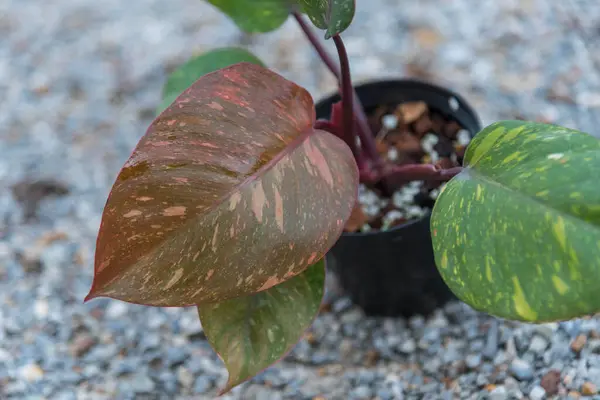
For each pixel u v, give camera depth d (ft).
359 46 4.41
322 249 2.60
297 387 3.22
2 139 4.25
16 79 4.60
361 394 3.18
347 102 2.96
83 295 3.51
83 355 3.36
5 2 5.19
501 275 2.49
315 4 2.70
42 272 3.60
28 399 3.25
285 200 2.61
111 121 4.26
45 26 4.94
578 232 2.45
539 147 2.58
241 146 2.63
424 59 4.24
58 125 4.28
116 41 4.75
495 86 4.00
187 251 2.55
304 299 2.80
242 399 3.21
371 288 3.23
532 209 2.50
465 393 3.10
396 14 4.57
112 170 4.01
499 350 3.17
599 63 3.98
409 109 3.34
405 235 3.04
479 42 4.29
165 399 3.25
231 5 3.07
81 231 3.72
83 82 4.51
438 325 3.29
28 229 3.76
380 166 3.18
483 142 2.67
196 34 4.69
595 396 2.99
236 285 2.56
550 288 2.44
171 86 3.15
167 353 3.34
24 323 3.45
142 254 2.53
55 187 3.94
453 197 2.63
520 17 4.38
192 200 2.57
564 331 3.13
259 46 4.50
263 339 2.77
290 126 2.69
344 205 2.64
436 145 3.27
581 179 2.49
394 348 3.27
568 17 4.29
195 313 3.43
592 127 3.67
